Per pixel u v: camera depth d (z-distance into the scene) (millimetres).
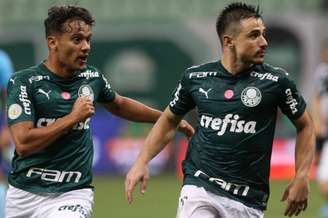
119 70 74625
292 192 21469
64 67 22250
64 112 22312
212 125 21922
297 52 76562
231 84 21891
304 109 21906
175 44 74688
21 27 76562
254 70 21906
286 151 65000
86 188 22625
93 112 21547
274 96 21672
